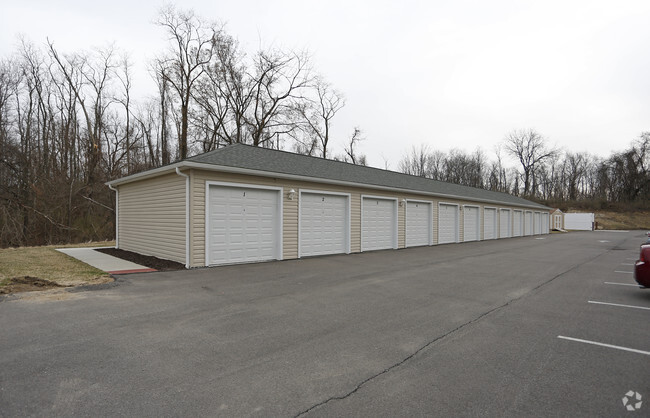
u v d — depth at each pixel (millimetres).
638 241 22406
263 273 8617
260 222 10719
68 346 3678
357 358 3480
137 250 12180
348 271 9117
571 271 9469
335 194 12922
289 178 11258
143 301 5680
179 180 9727
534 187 57688
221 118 26938
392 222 15727
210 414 2418
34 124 22422
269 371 3150
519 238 25891
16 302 5434
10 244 18062
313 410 2492
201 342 3871
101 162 24000
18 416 2348
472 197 21172
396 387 2867
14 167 18844
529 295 6461
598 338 4129
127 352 3543
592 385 2934
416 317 4965
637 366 3334
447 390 2822
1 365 3186
